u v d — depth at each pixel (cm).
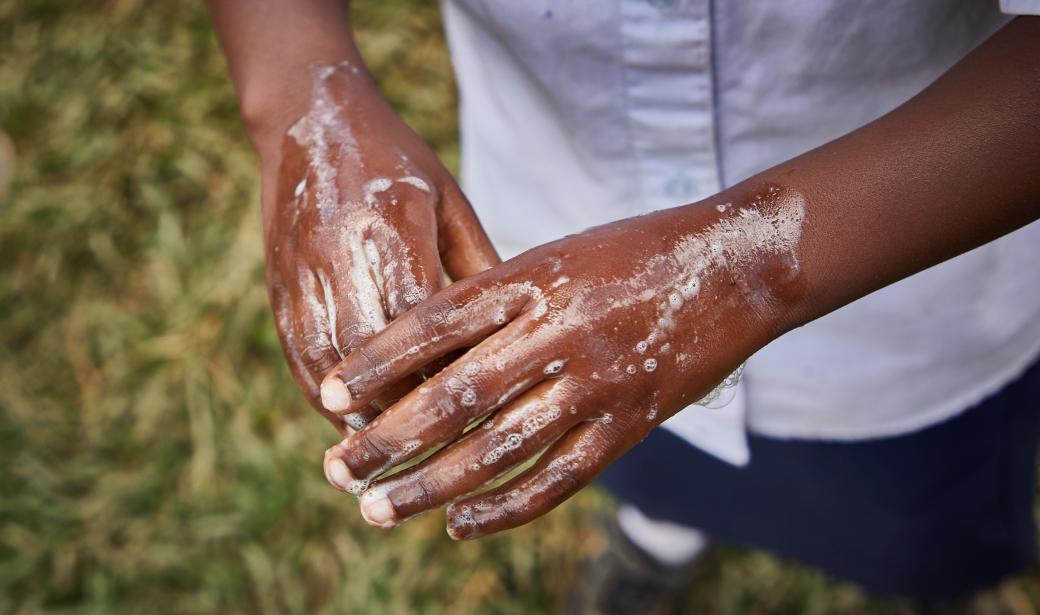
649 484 75
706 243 40
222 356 106
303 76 48
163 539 98
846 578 81
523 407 40
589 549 98
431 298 41
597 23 47
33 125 121
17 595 96
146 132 119
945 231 40
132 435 103
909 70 47
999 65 39
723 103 49
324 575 98
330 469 40
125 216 116
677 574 90
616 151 53
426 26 126
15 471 100
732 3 45
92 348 108
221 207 115
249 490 100
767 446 67
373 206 44
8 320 109
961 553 74
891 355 59
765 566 97
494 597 96
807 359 60
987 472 69
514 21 48
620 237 41
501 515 41
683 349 40
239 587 96
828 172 40
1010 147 38
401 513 40
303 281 45
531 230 62
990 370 63
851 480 67
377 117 47
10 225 113
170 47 124
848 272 40
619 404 40
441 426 40
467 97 60
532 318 40
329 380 41
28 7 127
